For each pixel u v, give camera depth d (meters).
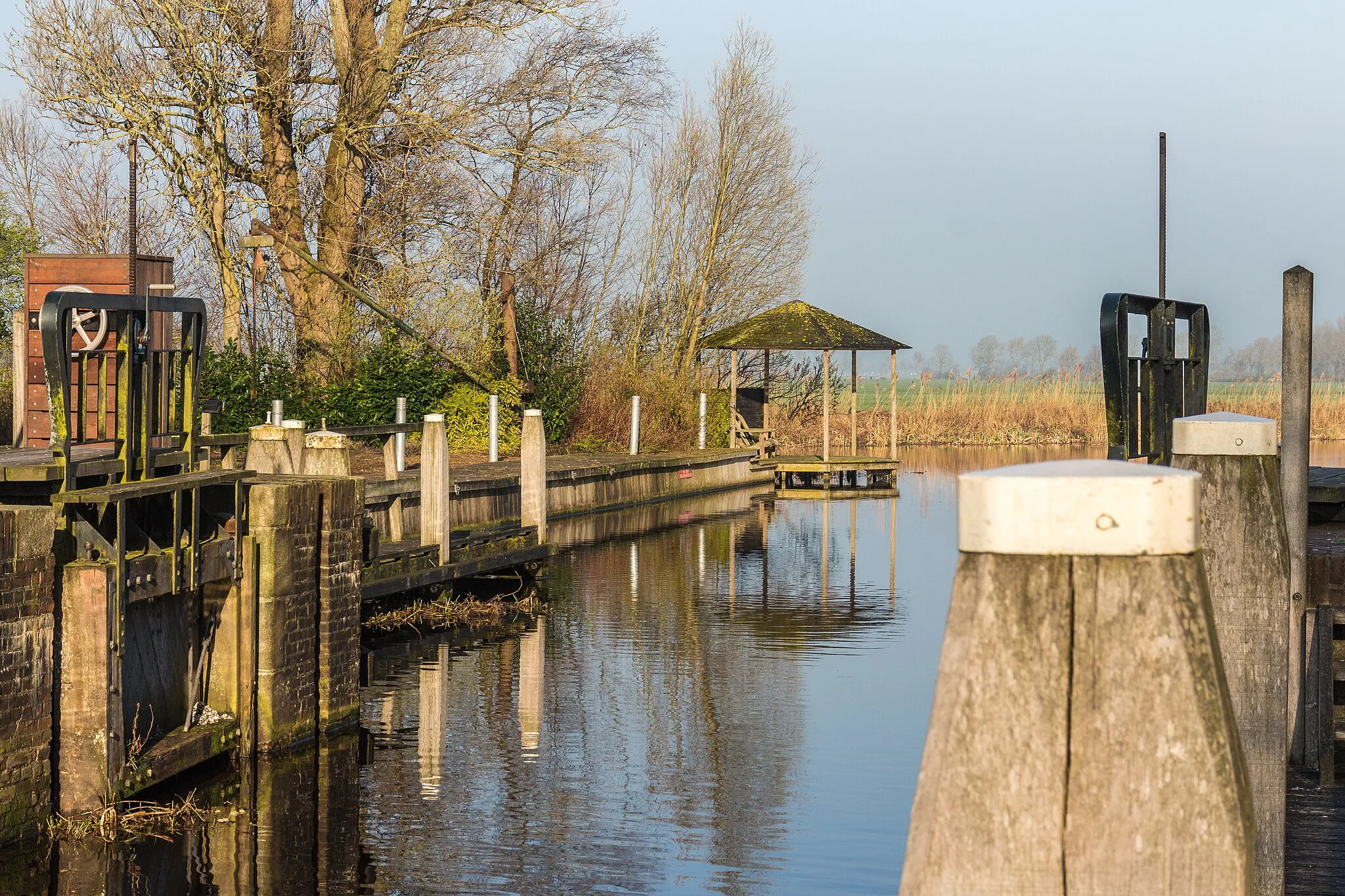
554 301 35.22
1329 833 6.71
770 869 6.99
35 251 33.31
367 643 13.30
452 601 15.10
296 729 9.19
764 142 41.44
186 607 8.59
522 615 15.07
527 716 10.35
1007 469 1.74
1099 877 1.62
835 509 28.44
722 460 33.31
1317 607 7.73
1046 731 1.63
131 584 7.48
